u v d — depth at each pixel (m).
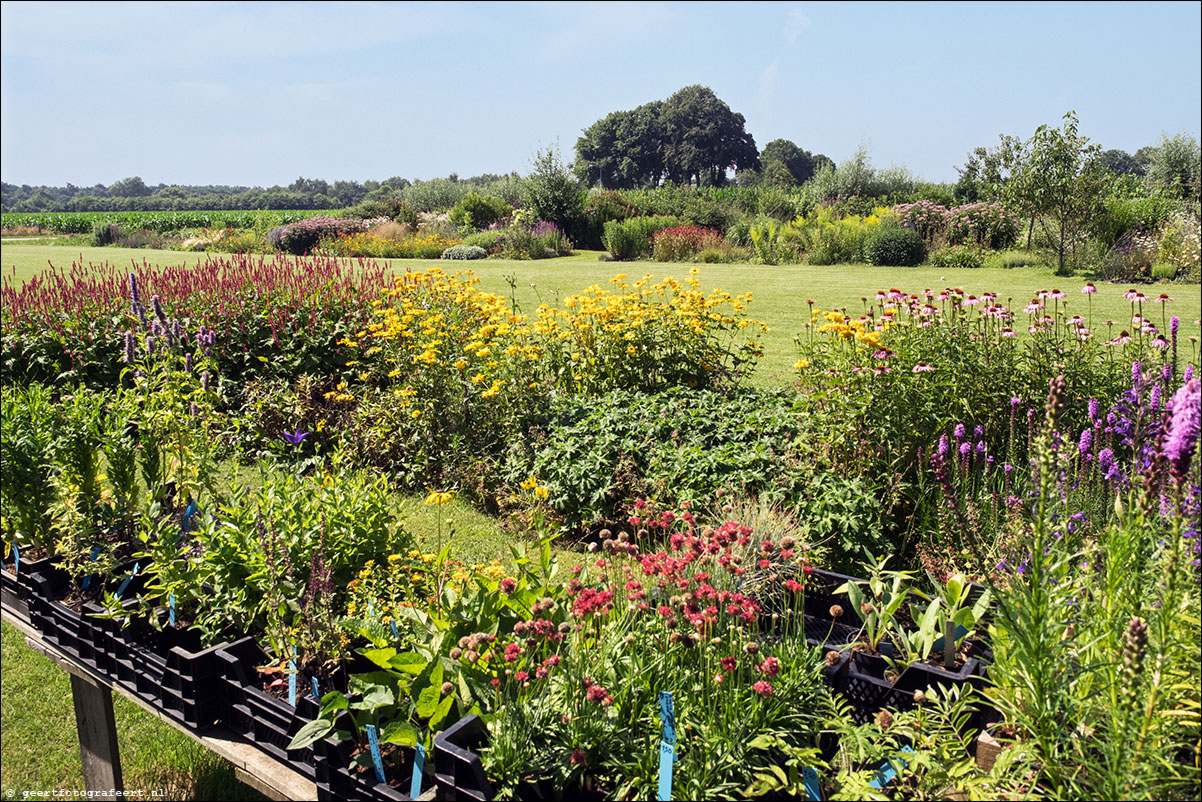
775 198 28.80
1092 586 2.36
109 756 3.15
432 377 5.82
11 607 3.47
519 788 2.12
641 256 24.39
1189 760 2.09
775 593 3.25
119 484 3.72
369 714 2.32
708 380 6.26
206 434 4.35
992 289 14.66
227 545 2.95
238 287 8.04
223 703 2.61
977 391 4.86
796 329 10.67
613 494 4.70
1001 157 18.02
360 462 5.86
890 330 5.20
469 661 2.37
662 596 2.82
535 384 5.64
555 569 2.90
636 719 2.29
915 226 22.28
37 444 3.63
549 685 2.34
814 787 2.08
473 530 4.94
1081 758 1.95
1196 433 1.85
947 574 3.67
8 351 7.40
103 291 8.21
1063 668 2.08
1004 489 3.83
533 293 14.66
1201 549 2.06
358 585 2.93
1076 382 4.87
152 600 3.07
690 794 2.03
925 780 2.11
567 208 27.80
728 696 2.28
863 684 2.69
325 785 2.27
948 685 2.57
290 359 6.98
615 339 6.12
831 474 4.29
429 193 36.88
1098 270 16.81
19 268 21.94
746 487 4.36
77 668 3.03
